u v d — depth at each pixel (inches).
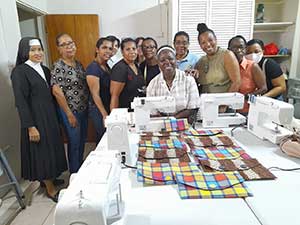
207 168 41.1
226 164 42.2
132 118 64.6
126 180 38.6
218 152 47.7
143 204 32.4
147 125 61.5
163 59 65.1
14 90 75.9
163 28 135.3
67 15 128.1
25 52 78.1
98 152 34.0
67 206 23.4
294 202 32.1
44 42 134.6
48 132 82.5
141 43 99.0
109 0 133.1
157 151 48.6
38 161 82.2
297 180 37.6
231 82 75.4
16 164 99.2
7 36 92.5
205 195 33.7
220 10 109.5
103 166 29.4
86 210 23.2
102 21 135.4
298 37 110.3
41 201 87.0
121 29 136.1
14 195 89.4
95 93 90.2
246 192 34.0
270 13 124.0
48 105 82.5
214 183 36.3
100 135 95.0
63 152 89.7
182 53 91.0
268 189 35.2
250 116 60.2
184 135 58.0
